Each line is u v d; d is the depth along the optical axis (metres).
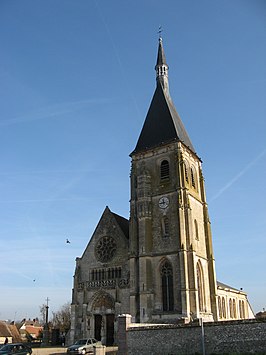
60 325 110.19
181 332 33.22
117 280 62.41
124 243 65.38
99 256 67.75
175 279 57.41
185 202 61.50
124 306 60.16
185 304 54.28
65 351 52.84
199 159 74.12
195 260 60.59
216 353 30.91
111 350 47.88
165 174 66.12
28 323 155.62
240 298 101.62
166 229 62.25
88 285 66.06
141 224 63.22
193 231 62.59
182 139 69.12
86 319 63.69
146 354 34.41
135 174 69.31
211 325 31.89
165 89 77.19
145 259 60.25
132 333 35.91
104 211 70.94
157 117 72.69
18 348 41.50
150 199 65.38
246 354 29.44
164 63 80.00
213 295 63.56
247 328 30.28
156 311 57.16
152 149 68.50
